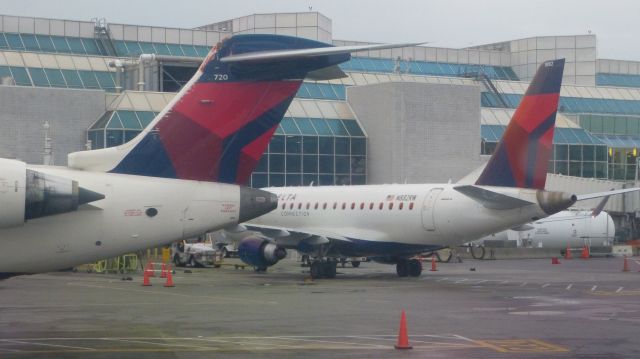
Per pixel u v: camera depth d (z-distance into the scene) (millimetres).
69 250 23969
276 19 121062
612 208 101188
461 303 40188
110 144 82125
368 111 92938
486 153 99938
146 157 25047
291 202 61844
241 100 25250
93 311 36875
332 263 57844
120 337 28984
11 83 85188
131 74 95500
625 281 54656
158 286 50781
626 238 104125
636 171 106125
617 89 127312
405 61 129000
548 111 50375
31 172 22484
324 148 91000
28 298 42844
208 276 60219
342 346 27031
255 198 25516
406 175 89688
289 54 24016
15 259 23609
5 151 81188
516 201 50000
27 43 111938
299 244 58062
